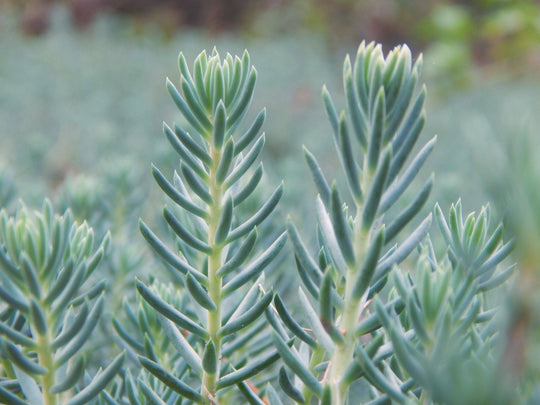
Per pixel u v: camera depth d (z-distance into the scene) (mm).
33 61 1070
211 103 196
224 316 203
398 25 1785
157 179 195
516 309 144
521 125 144
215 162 198
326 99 180
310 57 1276
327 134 750
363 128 177
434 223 331
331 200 174
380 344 178
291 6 1837
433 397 149
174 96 197
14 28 1552
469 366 148
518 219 143
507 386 144
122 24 1815
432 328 169
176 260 198
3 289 180
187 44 1325
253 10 1921
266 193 319
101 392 199
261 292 209
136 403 200
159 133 784
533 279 143
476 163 146
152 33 1729
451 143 684
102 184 325
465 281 175
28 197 343
